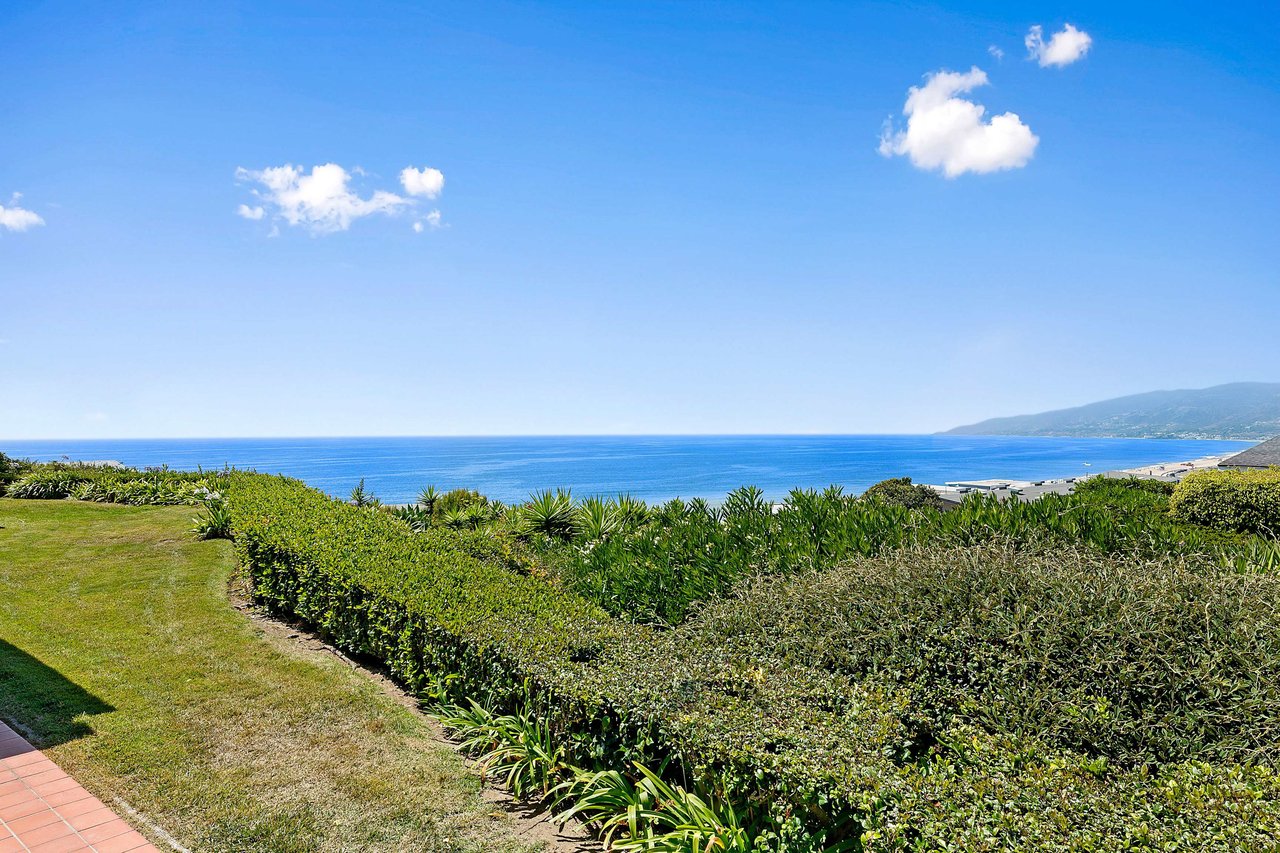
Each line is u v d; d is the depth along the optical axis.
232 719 4.80
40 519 12.56
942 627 3.68
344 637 6.17
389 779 4.09
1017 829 2.28
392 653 5.56
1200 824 2.25
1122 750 2.88
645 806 3.47
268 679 5.53
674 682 3.66
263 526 7.66
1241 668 2.97
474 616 4.97
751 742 3.03
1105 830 2.26
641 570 6.59
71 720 4.65
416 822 3.67
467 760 4.37
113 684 5.30
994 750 2.83
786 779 2.80
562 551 9.45
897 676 3.58
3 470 17.30
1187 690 2.98
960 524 5.90
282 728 4.70
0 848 3.28
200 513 12.14
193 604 7.48
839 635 4.02
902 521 6.52
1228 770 2.56
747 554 6.40
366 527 7.84
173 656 5.95
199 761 4.21
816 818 2.80
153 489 15.48
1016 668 3.32
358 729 4.73
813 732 3.06
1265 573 4.54
